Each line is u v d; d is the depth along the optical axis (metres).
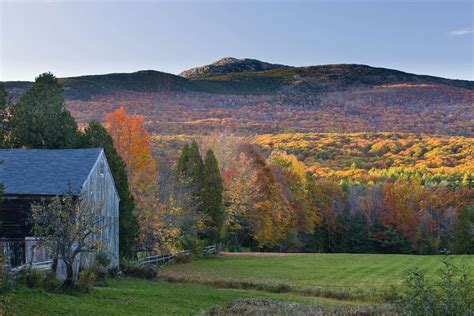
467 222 80.62
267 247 80.88
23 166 31.61
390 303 30.19
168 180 53.25
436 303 18.64
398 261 55.91
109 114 54.88
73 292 23.86
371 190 95.75
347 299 33.19
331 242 91.38
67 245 24.16
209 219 59.88
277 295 33.03
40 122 42.38
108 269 33.56
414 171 122.06
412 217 90.50
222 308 26.06
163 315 22.69
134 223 41.09
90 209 26.38
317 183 94.31
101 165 34.12
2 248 26.53
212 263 52.31
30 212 28.89
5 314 18.28
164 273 41.88
